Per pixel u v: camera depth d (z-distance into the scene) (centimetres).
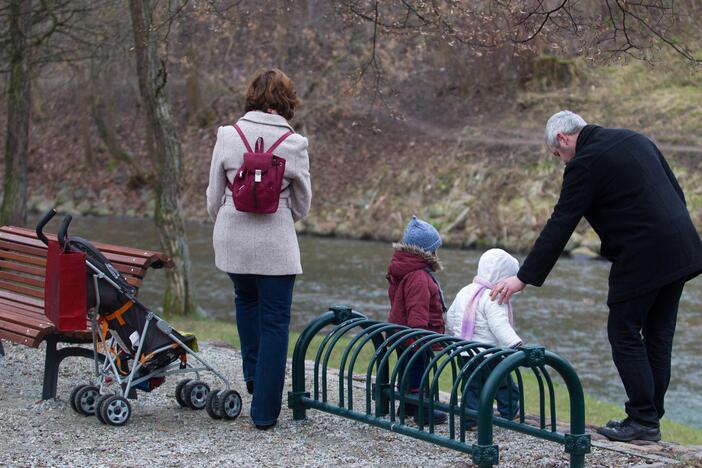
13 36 1686
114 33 1958
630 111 4422
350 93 1587
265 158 671
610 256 683
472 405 731
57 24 1755
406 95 4984
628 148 666
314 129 4688
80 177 5088
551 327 2136
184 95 5366
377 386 689
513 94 4812
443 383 1249
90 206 4888
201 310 1916
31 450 651
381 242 3925
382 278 2875
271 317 707
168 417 755
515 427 657
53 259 698
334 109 4256
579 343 1969
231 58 4562
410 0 1244
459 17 1245
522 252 3656
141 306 726
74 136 5391
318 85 4416
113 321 725
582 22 1021
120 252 813
